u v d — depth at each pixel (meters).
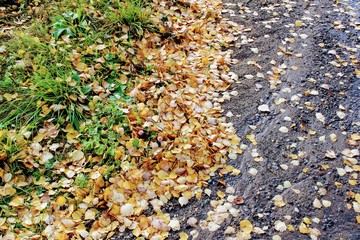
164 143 1.43
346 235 1.23
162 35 1.88
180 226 1.24
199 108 1.58
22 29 1.83
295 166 1.42
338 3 2.28
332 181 1.38
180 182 1.34
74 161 1.37
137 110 1.52
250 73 1.79
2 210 1.23
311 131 1.55
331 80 1.77
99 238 1.19
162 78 1.66
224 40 1.96
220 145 1.45
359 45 1.98
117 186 1.30
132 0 1.97
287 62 1.86
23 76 1.59
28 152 1.37
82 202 1.26
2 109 1.47
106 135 1.44
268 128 1.55
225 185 1.35
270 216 1.27
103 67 1.65
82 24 1.81
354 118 1.61
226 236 1.21
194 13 2.09
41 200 1.26
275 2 2.27
